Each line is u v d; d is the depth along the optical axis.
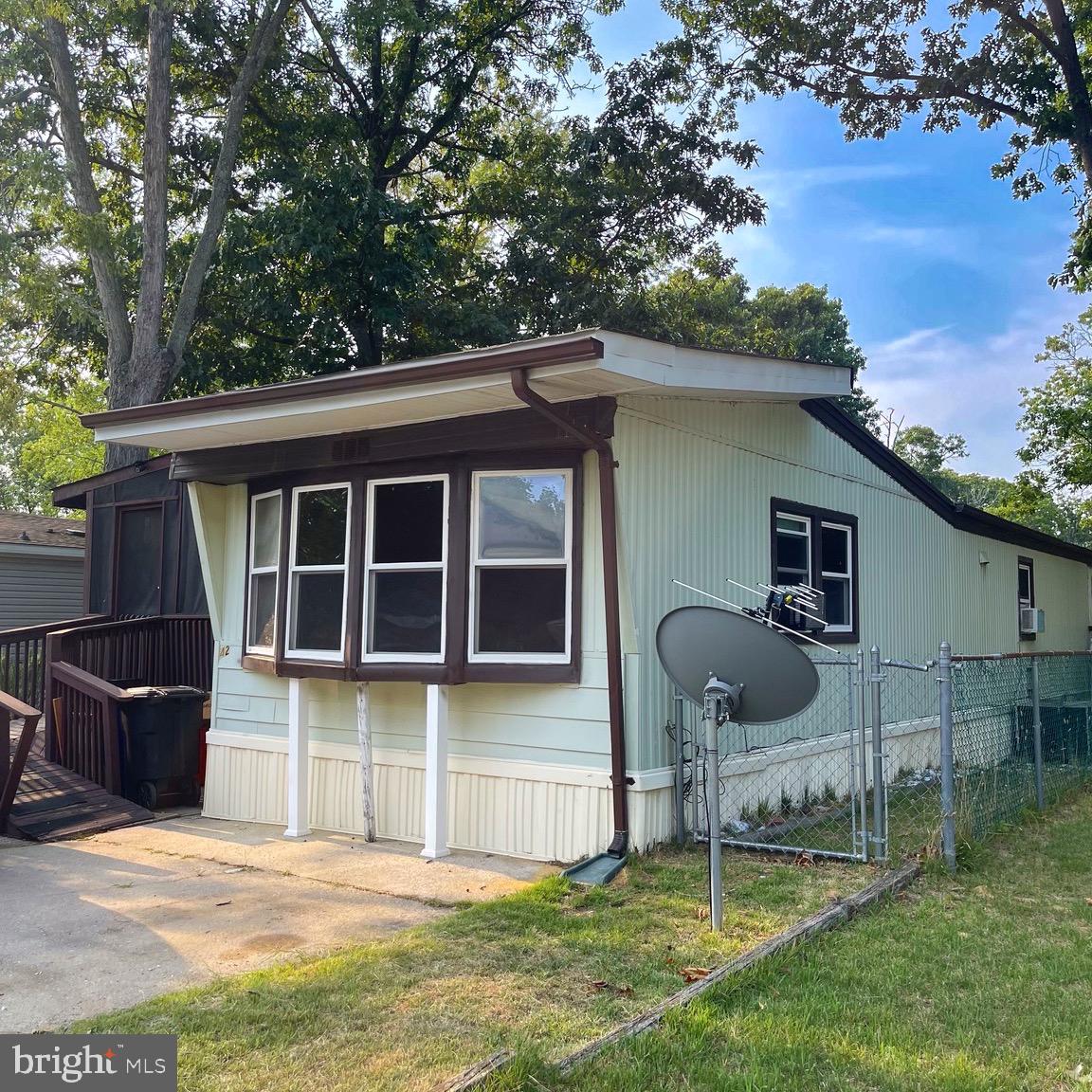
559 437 6.16
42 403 21.91
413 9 17.34
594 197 20.08
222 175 15.07
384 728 7.28
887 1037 3.69
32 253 15.46
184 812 8.41
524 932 4.86
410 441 6.72
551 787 6.47
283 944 4.77
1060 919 5.23
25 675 10.17
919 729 10.62
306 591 7.45
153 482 10.97
